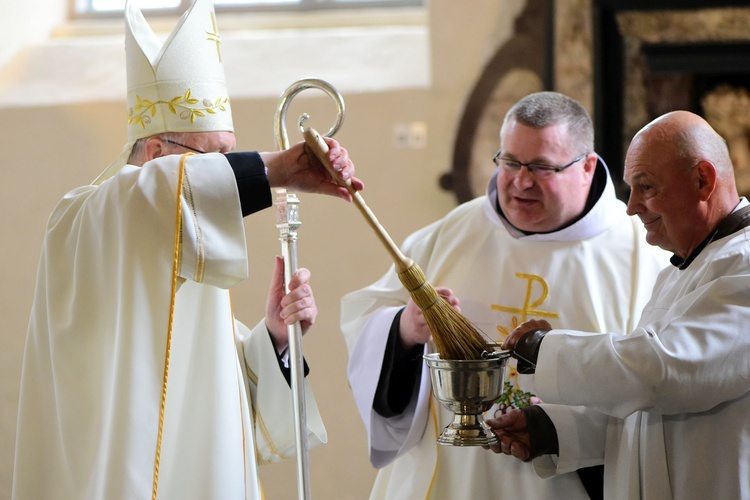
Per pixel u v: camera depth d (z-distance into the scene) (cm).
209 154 584
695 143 617
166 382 552
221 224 568
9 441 1477
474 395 612
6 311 1497
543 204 748
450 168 1450
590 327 736
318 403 1429
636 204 632
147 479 546
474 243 783
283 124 626
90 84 1552
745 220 621
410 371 751
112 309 569
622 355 593
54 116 1525
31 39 1614
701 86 1375
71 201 612
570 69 1398
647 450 621
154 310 555
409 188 1459
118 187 572
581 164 752
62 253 593
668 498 610
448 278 779
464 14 1447
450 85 1452
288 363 674
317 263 1455
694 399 584
